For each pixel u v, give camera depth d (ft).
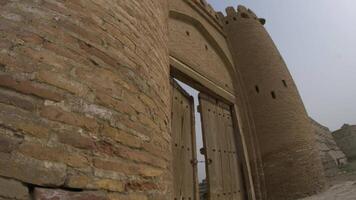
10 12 4.85
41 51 4.93
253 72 29.89
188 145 17.52
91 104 5.38
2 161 3.72
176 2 23.20
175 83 18.15
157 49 9.37
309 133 28.14
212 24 29.58
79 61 5.53
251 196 22.89
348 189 23.53
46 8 5.42
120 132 5.88
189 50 22.43
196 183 16.74
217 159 20.77
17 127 4.07
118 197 5.24
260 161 25.49
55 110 4.68
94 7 6.55
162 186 7.21
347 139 66.33
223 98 25.26
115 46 6.70
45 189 4.03
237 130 25.61
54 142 4.44
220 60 29.01
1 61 4.33
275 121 26.89
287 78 30.63
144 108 7.16
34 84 4.58
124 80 6.58
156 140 7.48
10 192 3.65
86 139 4.98
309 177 25.02
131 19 7.90
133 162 6.03
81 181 4.59
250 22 34.06
